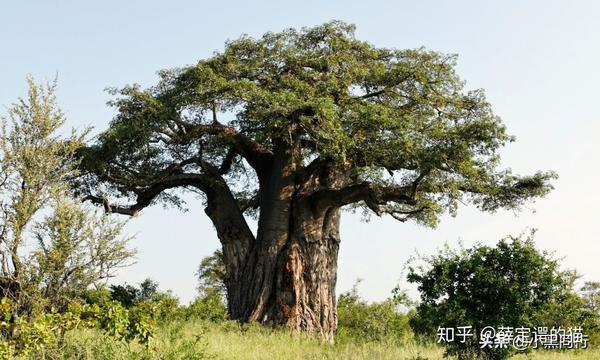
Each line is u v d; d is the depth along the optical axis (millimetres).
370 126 20234
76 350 10438
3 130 12445
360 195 21312
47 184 12508
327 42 22906
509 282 13688
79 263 11992
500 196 23094
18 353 8734
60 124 12867
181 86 21766
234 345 15625
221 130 22891
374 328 23359
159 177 23094
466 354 13914
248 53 22594
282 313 21766
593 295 21219
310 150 23875
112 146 21328
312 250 22547
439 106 23453
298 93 21312
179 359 11156
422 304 14234
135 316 10336
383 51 23422
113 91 21641
